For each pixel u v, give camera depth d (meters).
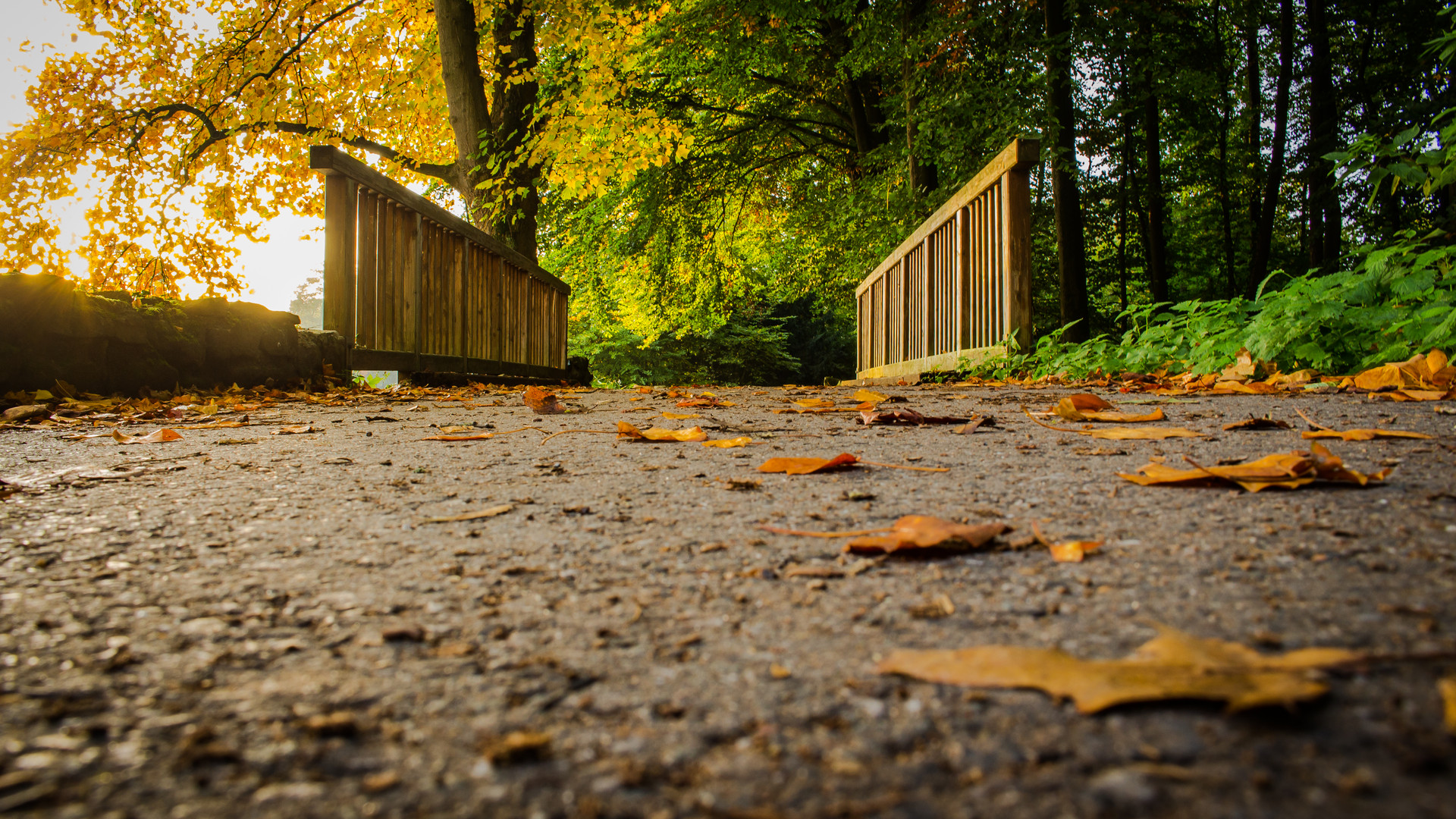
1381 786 0.54
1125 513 1.35
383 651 0.85
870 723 0.67
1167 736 0.62
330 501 1.63
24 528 1.41
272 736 0.67
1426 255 3.93
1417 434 2.01
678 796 0.57
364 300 6.52
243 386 5.29
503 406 4.42
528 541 1.30
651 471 1.97
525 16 10.49
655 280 17.33
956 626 0.87
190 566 1.17
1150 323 5.98
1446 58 3.84
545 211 15.98
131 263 9.45
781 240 20.25
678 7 12.66
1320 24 12.17
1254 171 15.52
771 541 1.26
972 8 9.48
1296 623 0.83
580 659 0.82
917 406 3.81
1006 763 0.60
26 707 0.72
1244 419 2.63
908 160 11.16
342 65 11.46
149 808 0.56
